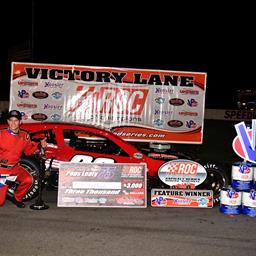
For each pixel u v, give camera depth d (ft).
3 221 21.21
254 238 19.92
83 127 26.50
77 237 19.13
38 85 34.65
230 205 24.20
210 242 19.12
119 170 24.75
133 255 17.12
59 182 24.22
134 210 24.39
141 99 35.22
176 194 25.32
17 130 22.49
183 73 35.58
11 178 22.57
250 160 26.09
